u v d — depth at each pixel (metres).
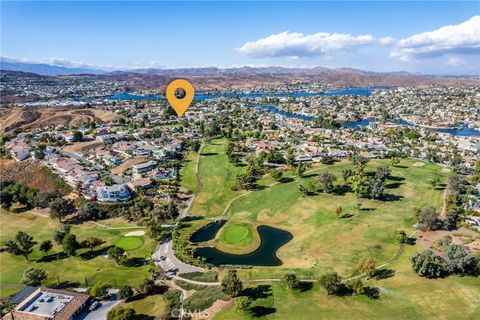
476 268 96.12
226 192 176.25
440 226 125.50
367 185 156.50
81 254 125.38
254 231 139.25
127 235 137.38
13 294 102.25
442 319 80.88
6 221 154.75
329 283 90.81
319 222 139.00
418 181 170.25
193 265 115.31
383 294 91.38
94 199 162.38
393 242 117.75
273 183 179.62
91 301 96.75
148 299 97.06
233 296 94.12
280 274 105.62
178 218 152.25
